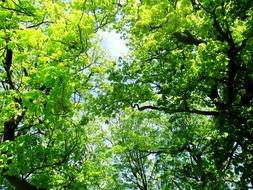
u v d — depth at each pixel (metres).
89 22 11.49
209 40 14.21
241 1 12.83
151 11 12.30
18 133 15.34
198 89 16.75
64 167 15.38
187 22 12.50
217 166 14.87
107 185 28.28
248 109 14.31
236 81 14.95
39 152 14.16
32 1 12.31
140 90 17.72
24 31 11.16
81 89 16.80
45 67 11.07
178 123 21.91
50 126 14.61
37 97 10.80
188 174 17.31
